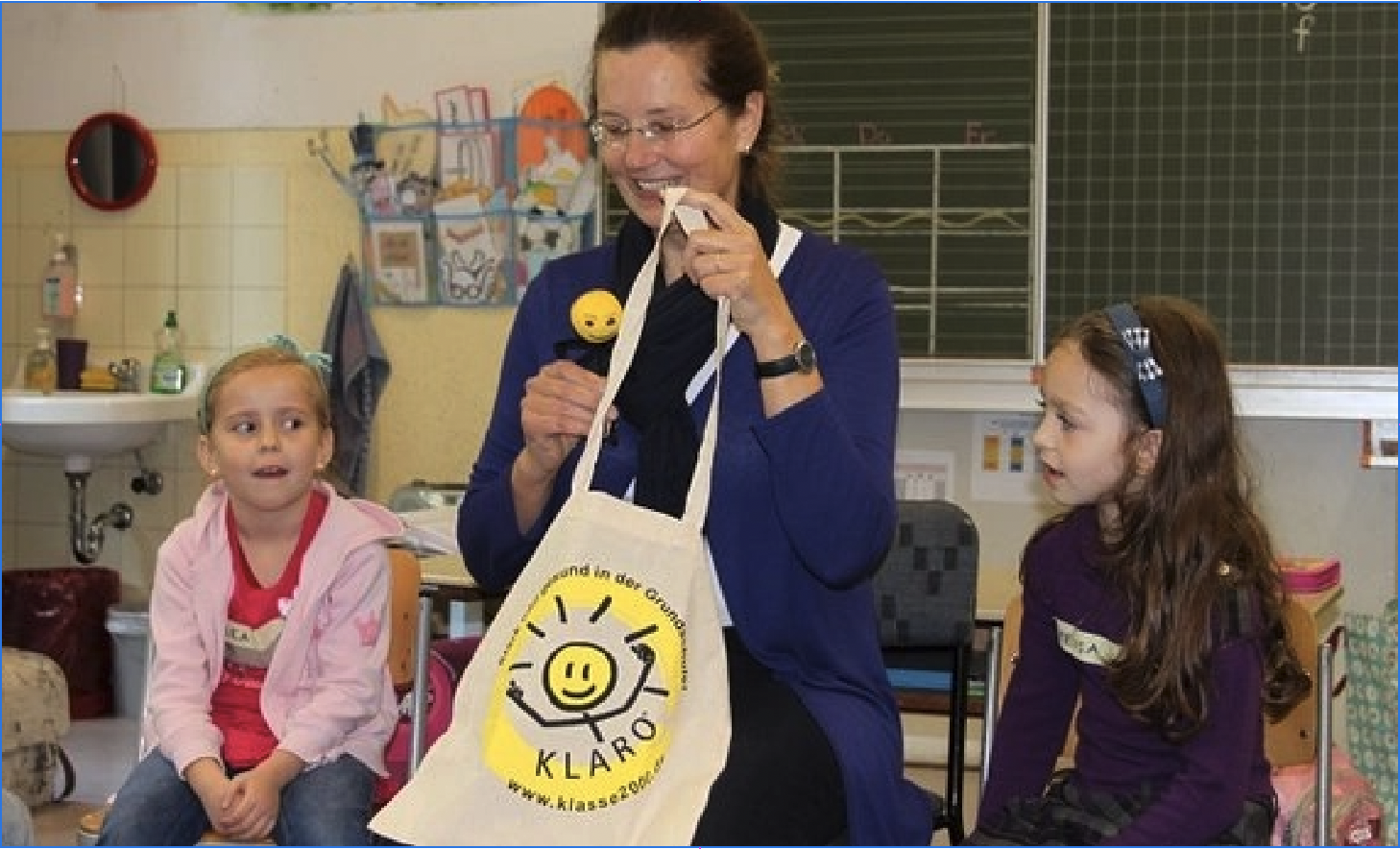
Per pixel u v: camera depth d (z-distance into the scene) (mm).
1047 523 2053
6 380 4586
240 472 2127
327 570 2127
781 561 1727
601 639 1564
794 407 1611
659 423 1745
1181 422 1838
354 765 2078
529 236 4184
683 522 1578
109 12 4461
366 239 4305
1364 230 3637
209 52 4406
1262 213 3676
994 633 2221
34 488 4668
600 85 1761
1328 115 3639
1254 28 3660
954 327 3842
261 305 4422
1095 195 3748
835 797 1626
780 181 1938
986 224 3812
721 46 1737
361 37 4281
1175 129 3703
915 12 3820
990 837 1877
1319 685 1958
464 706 1584
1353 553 3857
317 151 4336
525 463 1760
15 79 4539
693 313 1751
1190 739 1779
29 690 3559
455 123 4211
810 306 1780
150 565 4574
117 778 3812
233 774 2064
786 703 1676
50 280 4465
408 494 3965
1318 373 3654
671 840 1500
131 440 4195
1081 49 3736
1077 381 1866
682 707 1555
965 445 4004
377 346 4289
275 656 2111
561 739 1552
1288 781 2145
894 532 1735
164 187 4465
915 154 3838
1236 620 1788
